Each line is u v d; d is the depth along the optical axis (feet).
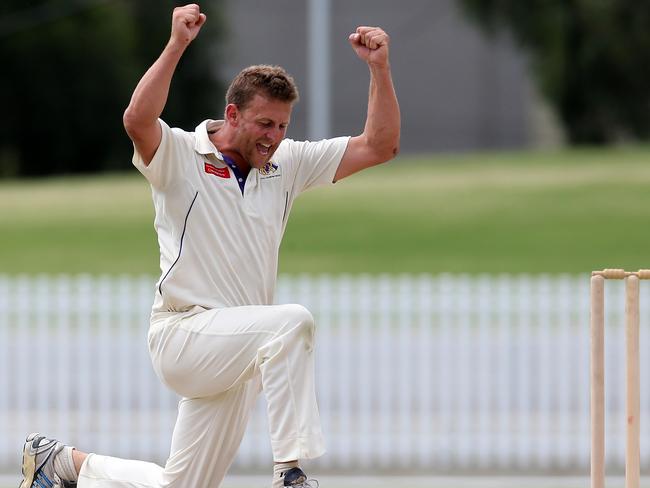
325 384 130.31
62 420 129.49
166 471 69.56
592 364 65.31
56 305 133.28
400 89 504.43
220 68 458.91
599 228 254.88
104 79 435.12
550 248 239.91
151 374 129.90
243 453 124.77
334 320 135.23
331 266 226.79
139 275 224.94
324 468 122.93
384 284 132.98
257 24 479.41
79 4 431.02
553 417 128.88
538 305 131.34
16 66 428.15
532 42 446.19
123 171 447.42
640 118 461.37
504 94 501.97
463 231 254.47
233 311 64.39
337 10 496.23
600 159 345.72
